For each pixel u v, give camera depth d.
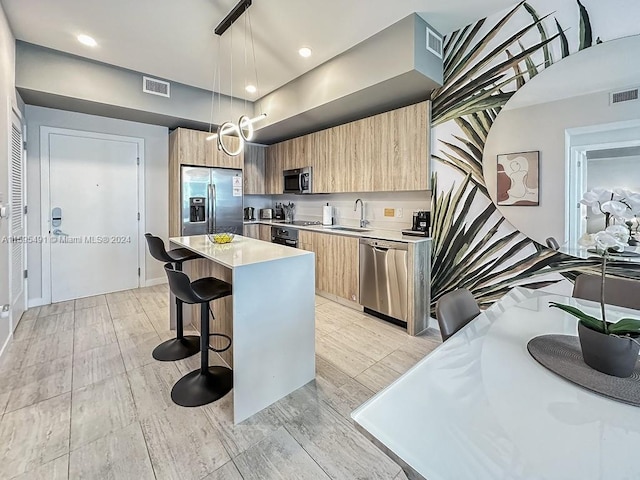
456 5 2.46
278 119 4.15
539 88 2.38
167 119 4.15
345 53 3.13
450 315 1.41
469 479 0.59
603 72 2.12
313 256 2.17
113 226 4.19
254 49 3.11
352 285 3.56
